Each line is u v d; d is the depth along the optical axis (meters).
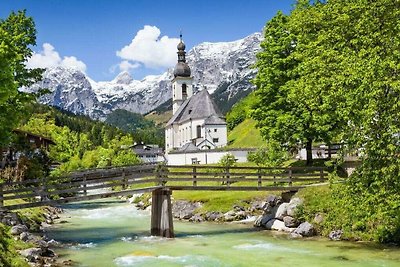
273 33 44.78
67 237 34.00
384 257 24.38
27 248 25.11
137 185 74.56
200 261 24.81
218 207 43.56
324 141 42.12
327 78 25.41
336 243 28.72
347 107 22.02
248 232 34.78
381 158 20.84
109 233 36.06
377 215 22.44
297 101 36.53
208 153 95.50
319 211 33.06
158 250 28.42
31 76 39.44
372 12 23.39
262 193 44.16
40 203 31.33
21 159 49.97
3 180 46.78
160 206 34.59
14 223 31.86
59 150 92.31
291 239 30.92
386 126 20.36
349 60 22.62
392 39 22.03
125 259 25.66
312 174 39.16
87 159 115.81
